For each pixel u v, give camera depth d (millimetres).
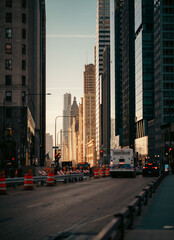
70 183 37938
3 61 85875
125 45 184250
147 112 148250
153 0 151875
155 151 133875
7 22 87000
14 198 20484
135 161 52219
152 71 149125
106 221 11766
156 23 141375
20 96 84875
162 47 134250
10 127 77250
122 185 32125
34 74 120750
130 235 8961
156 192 23828
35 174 49125
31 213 13898
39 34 160875
